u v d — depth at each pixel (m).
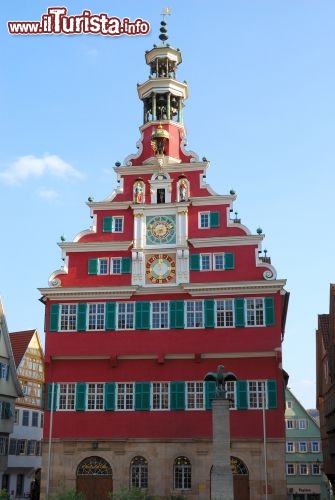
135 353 42.12
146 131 48.19
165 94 49.34
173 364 41.81
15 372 57.66
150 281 43.56
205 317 42.16
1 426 54.69
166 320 42.59
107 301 43.50
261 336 41.31
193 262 43.47
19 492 64.69
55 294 43.84
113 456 40.53
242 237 43.34
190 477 39.81
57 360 42.81
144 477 40.19
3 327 56.66
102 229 45.44
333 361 54.41
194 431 40.31
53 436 41.38
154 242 44.47
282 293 42.28
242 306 42.03
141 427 40.84
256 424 39.88
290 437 81.38
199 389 41.12
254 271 42.75
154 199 45.53
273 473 38.84
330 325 55.72
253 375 40.84
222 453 29.77
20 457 64.69
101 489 40.34
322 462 74.88
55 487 40.41
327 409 61.22
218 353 41.28
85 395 41.97
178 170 45.97
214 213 44.50
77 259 44.84
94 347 42.66
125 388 41.81
